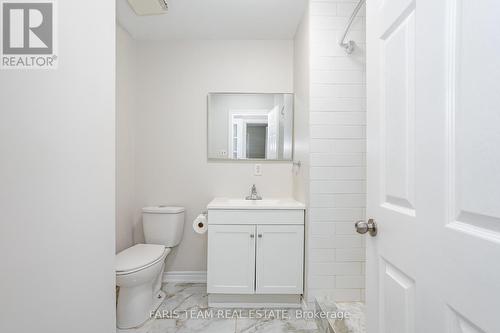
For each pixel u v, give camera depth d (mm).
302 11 2033
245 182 2457
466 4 481
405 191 678
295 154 2361
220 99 2447
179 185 2465
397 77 721
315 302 1796
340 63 1843
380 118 821
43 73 642
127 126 2328
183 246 2445
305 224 1936
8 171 549
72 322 733
